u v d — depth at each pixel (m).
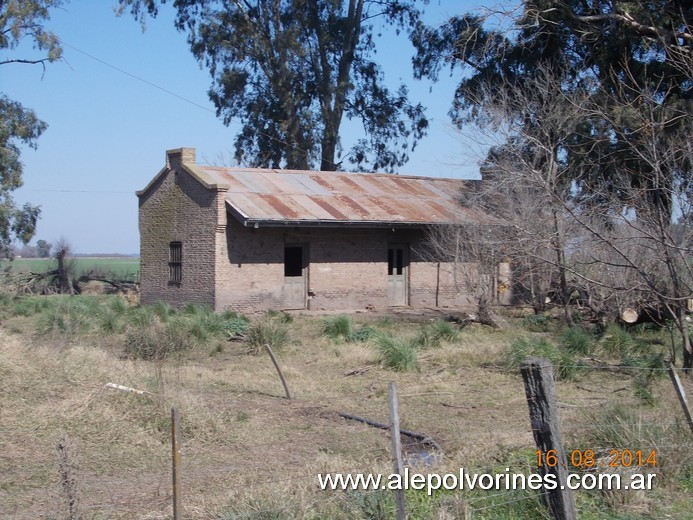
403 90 44.22
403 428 10.82
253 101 42.81
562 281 20.69
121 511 7.16
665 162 14.89
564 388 13.57
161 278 29.62
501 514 6.86
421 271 31.52
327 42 42.44
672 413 10.45
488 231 22.36
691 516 7.10
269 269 27.89
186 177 28.28
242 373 14.98
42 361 11.47
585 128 22.39
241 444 9.78
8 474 8.06
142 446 9.31
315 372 15.52
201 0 40.97
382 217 29.42
